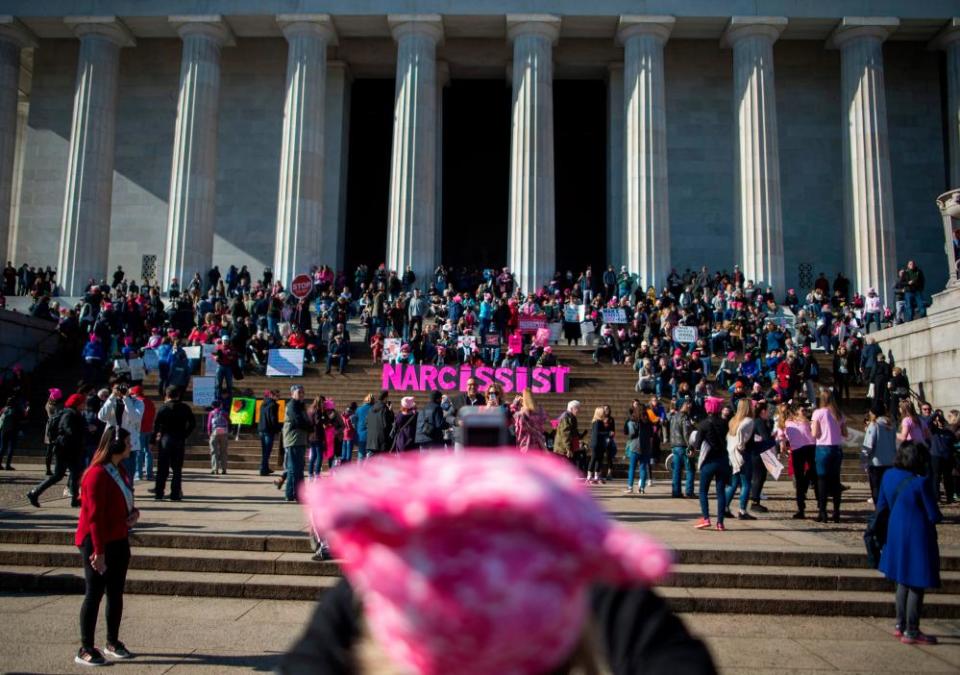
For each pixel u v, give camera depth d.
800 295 37.91
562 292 33.00
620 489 17.73
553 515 1.14
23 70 41.00
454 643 1.18
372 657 1.57
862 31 35.16
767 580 9.84
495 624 1.16
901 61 39.03
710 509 14.73
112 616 7.12
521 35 35.28
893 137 38.69
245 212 39.03
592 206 46.16
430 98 35.19
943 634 8.45
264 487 16.75
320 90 35.50
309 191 34.50
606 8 35.19
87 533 7.01
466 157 48.09
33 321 26.94
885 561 8.19
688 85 39.41
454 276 35.69
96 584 7.01
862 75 35.06
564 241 46.06
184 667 6.94
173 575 9.95
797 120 39.12
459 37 38.22
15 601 9.13
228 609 9.00
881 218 34.09
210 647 7.54
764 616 9.22
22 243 38.81
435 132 36.97
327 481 1.21
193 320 28.91
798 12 35.16
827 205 38.59
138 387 17.28
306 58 35.19
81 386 15.80
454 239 47.78
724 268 38.34
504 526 1.17
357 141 46.41
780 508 15.18
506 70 38.69
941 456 16.34
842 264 38.25
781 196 38.72
